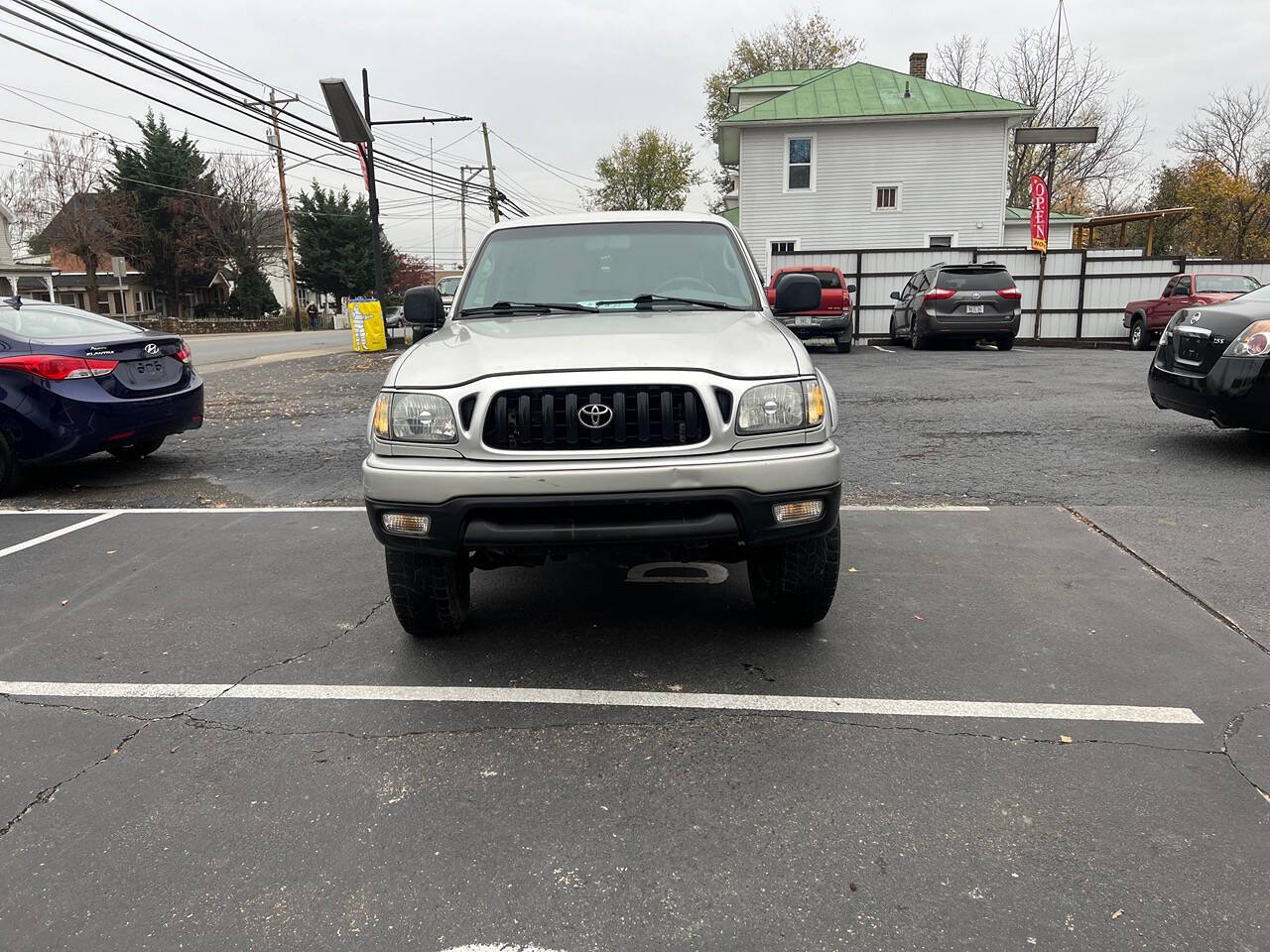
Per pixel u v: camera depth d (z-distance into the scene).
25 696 3.42
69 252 52.06
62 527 6.00
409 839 2.47
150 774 2.83
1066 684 3.35
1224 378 6.60
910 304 19.39
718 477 3.12
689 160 61.19
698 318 3.99
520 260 4.67
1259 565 4.61
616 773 2.80
